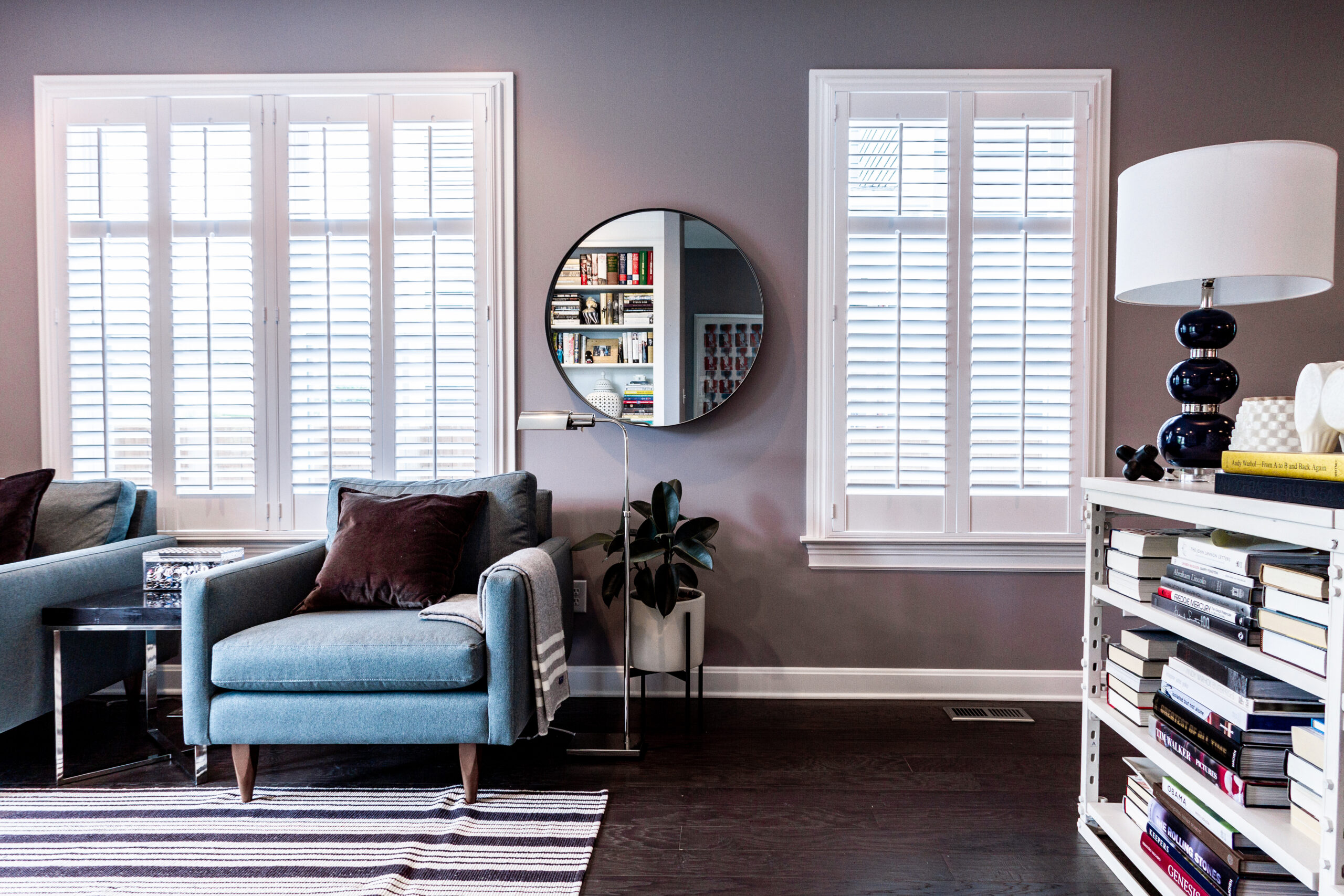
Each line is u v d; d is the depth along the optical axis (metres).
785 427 2.63
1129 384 2.60
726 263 2.60
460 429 2.64
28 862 1.58
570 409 2.65
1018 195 2.56
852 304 2.59
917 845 1.67
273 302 2.64
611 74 2.61
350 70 2.62
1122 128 2.58
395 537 2.07
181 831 1.71
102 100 2.64
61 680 1.94
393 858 1.59
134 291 2.66
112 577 2.23
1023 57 2.57
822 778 2.01
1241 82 2.55
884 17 2.58
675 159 2.62
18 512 2.21
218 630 1.80
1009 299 2.57
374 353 2.63
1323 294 2.56
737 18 2.60
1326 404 1.13
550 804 1.84
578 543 2.57
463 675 1.74
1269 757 1.21
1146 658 1.53
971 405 2.58
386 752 2.17
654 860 1.61
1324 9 2.54
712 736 2.29
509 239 2.62
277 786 1.94
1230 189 1.37
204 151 2.62
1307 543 1.06
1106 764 2.10
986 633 2.64
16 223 2.67
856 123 2.57
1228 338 1.53
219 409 2.66
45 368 2.66
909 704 2.58
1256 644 1.19
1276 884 1.22
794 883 1.53
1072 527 2.58
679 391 2.61
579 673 2.67
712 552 2.66
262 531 2.67
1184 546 1.40
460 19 2.61
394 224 2.62
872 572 2.64
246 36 2.62
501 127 2.61
